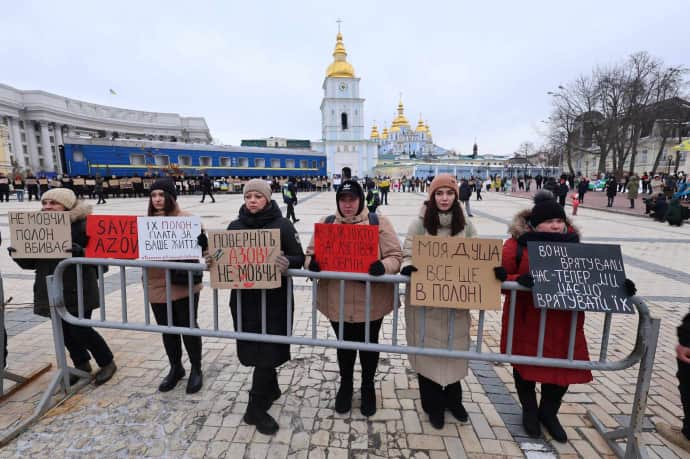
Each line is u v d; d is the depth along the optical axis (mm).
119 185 24062
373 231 2240
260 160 34000
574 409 2561
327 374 3020
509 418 2473
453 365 2281
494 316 4289
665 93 31594
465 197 14195
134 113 70500
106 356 2830
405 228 10781
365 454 2145
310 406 2592
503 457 2127
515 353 2311
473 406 2600
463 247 2111
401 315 4238
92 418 2428
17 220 2576
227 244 2268
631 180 16047
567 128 36469
